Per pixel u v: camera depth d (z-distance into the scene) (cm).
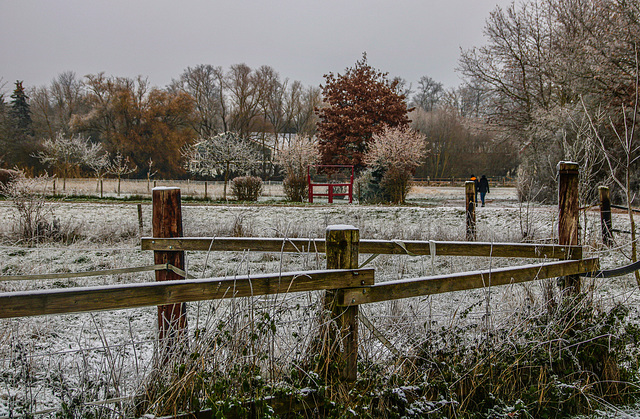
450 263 841
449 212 1653
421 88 8600
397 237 1157
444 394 310
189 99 6006
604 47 1934
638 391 368
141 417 243
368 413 272
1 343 356
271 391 265
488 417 310
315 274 268
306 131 6153
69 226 1177
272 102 6200
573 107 2069
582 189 630
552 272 385
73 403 250
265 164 5591
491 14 2902
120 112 5634
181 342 279
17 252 961
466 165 5916
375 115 3516
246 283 254
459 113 5991
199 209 1725
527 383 349
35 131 6019
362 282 281
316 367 275
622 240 823
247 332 276
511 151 5350
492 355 335
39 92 6181
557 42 2541
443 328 338
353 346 284
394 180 2405
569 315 388
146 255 968
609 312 413
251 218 1530
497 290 537
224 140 3609
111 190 3120
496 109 3106
